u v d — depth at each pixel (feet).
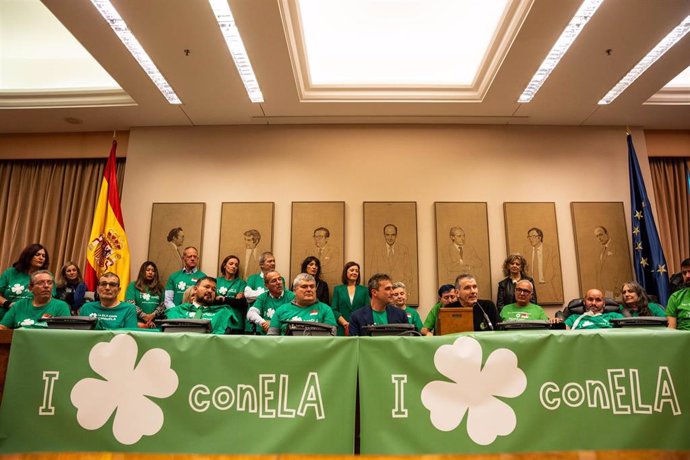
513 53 15.75
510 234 20.17
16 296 15.53
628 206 20.57
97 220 19.13
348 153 21.13
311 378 7.25
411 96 18.95
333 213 20.42
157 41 15.26
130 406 7.12
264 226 20.33
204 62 16.44
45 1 13.71
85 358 7.23
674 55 16.21
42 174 22.26
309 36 18.98
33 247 16.08
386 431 7.10
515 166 20.95
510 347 7.38
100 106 19.58
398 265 19.94
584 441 7.11
